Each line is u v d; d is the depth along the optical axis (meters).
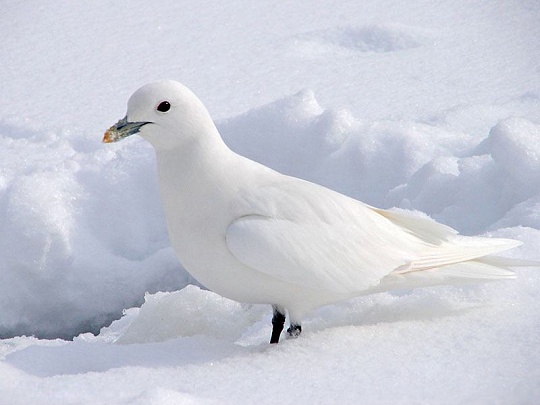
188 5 17.05
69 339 11.08
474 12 15.77
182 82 14.06
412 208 10.84
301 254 7.39
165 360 7.24
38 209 11.20
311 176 11.98
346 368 6.84
